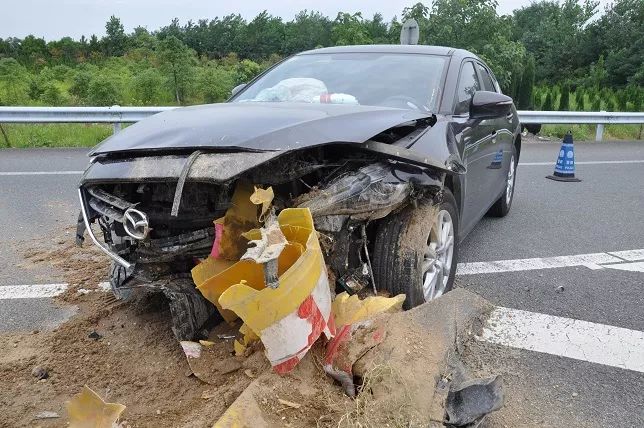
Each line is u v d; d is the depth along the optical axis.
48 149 10.62
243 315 2.18
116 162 2.83
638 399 2.84
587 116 14.37
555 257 4.99
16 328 3.36
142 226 2.60
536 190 8.11
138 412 2.46
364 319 2.66
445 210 3.56
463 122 4.00
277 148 2.60
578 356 3.22
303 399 2.31
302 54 4.84
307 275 2.30
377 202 2.82
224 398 2.40
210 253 2.65
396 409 2.25
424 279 3.44
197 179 2.52
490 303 3.77
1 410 2.50
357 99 3.96
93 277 4.17
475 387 2.43
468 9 18.11
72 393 2.63
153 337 3.10
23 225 5.58
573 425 2.63
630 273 4.62
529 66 18.61
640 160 11.35
